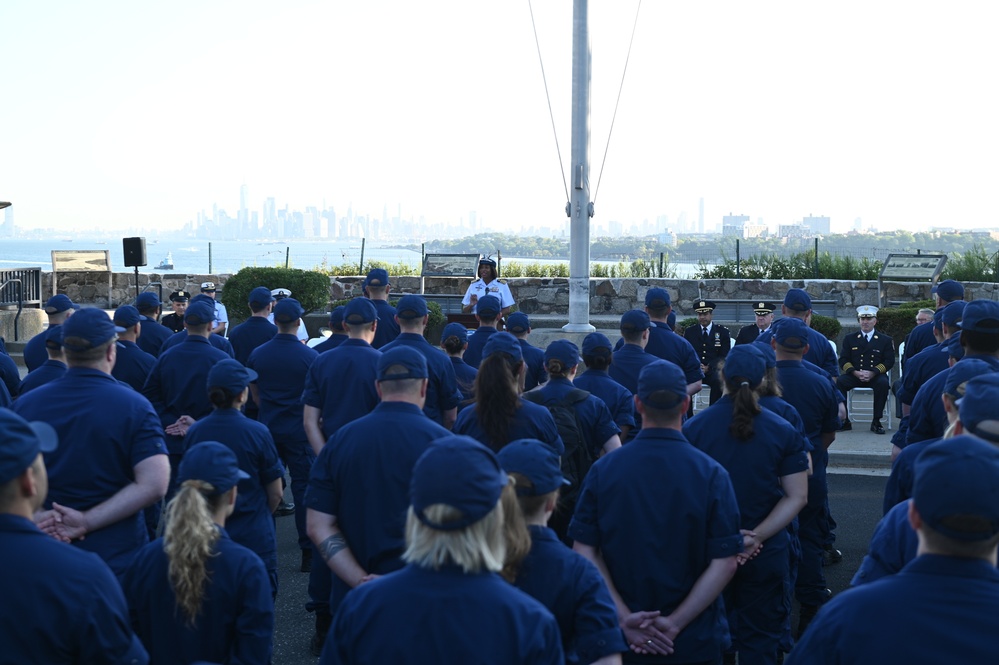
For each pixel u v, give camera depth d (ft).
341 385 19.11
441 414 20.42
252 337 26.94
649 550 12.13
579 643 9.63
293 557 24.22
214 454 11.10
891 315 45.78
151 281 68.90
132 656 8.80
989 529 7.06
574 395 16.79
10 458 8.22
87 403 13.42
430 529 7.48
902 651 7.11
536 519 9.89
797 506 14.82
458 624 7.34
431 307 55.98
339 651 7.68
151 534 20.86
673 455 12.28
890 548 10.32
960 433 10.56
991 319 15.64
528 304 65.10
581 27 41.32
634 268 70.69
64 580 8.34
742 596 15.24
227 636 10.94
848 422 36.32
